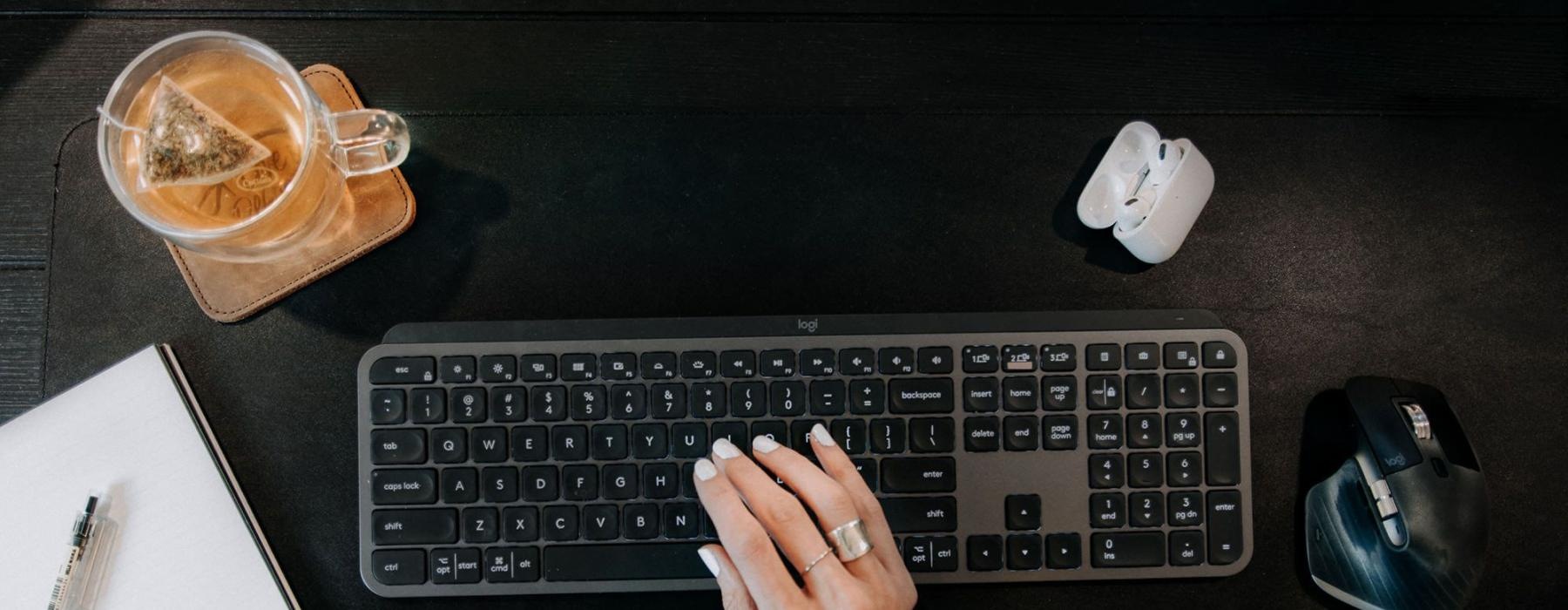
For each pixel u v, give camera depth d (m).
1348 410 0.67
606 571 0.64
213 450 0.65
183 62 0.60
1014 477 0.65
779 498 0.62
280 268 0.66
